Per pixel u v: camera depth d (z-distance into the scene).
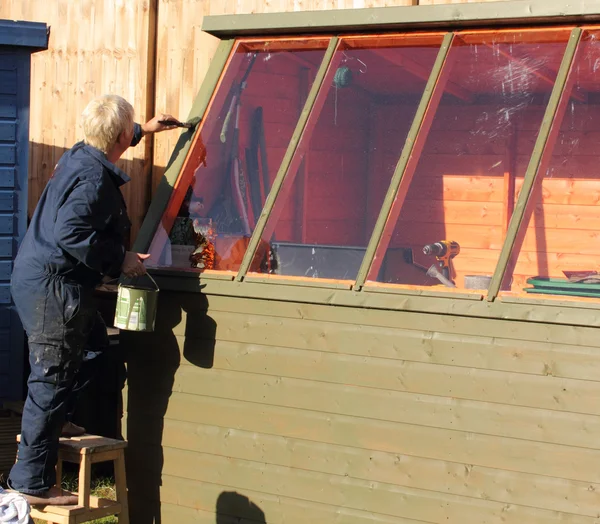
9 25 5.32
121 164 7.14
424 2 6.07
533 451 3.83
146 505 4.70
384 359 4.13
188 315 4.61
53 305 4.14
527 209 4.21
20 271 4.22
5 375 5.47
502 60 4.58
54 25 7.55
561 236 4.52
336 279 4.34
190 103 6.93
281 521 4.34
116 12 7.22
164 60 7.06
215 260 4.69
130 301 4.34
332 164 4.86
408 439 4.07
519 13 4.29
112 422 5.55
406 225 4.61
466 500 3.95
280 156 4.80
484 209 4.90
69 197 4.09
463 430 3.96
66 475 5.68
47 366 4.16
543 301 3.81
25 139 5.47
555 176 4.56
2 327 5.45
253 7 6.66
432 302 4.02
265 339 4.40
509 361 3.88
